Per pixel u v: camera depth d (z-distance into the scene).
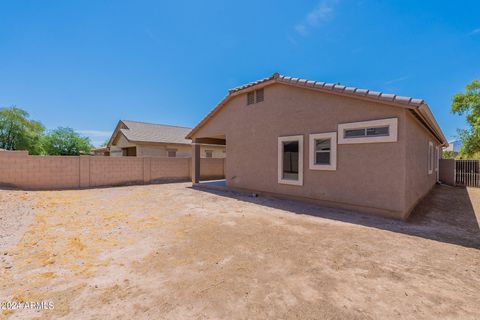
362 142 6.98
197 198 9.89
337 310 2.50
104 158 14.13
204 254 4.06
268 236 4.97
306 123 8.50
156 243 4.62
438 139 13.12
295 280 3.15
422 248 4.31
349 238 4.84
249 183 10.84
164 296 2.79
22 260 3.82
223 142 15.74
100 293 2.87
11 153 11.45
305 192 8.57
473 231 5.51
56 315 2.44
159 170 16.33
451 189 12.64
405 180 6.27
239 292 2.87
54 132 24.64
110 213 7.20
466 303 2.62
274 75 9.19
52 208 7.84
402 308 2.53
